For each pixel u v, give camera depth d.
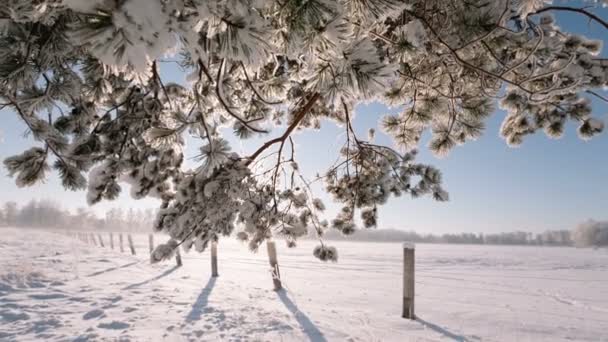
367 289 8.49
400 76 2.20
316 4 0.76
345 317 5.37
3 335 4.05
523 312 6.24
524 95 2.65
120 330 4.35
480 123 2.62
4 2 0.77
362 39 0.93
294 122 2.04
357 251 32.25
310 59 0.89
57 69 1.16
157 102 1.99
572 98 2.88
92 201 1.74
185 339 4.11
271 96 2.08
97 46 0.49
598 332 5.12
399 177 3.48
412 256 5.51
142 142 1.97
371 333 4.63
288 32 0.82
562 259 24.39
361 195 3.53
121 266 10.54
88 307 5.39
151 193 2.02
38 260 10.48
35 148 1.22
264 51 0.76
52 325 4.45
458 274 12.82
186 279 8.68
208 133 1.35
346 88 0.90
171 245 1.86
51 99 1.12
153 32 0.51
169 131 1.35
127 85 1.92
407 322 5.23
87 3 0.48
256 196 2.19
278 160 2.37
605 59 2.25
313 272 12.18
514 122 3.22
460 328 5.05
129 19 0.48
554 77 2.09
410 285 5.49
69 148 1.29
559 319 5.81
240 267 12.53
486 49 1.89
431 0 1.66
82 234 29.31
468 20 1.52
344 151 3.82
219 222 1.99
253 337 4.25
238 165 1.95
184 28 0.60
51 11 0.82
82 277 8.05
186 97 2.34
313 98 1.96
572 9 1.91
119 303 5.71
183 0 0.61
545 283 10.57
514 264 18.58
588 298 8.05
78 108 1.76
